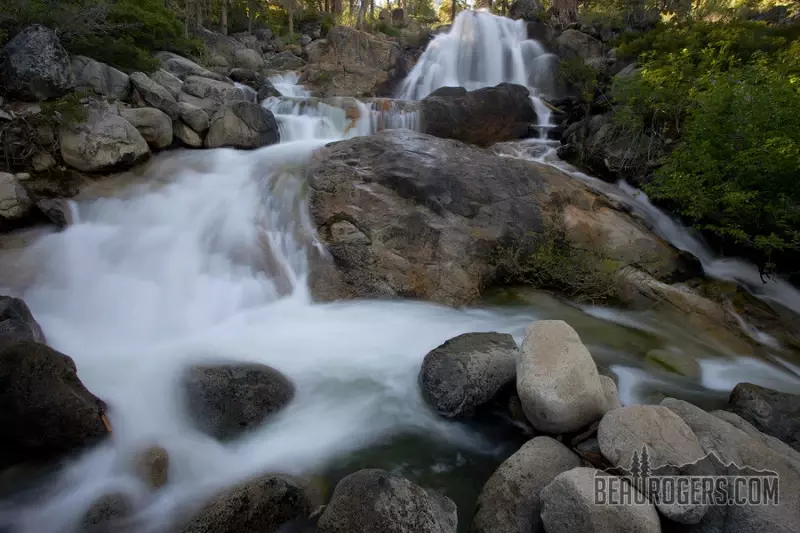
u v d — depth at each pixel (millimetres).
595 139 11250
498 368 4875
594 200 9086
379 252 7383
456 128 13250
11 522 3418
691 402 5082
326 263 7301
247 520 3293
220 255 7074
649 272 7582
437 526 3213
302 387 5078
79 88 8469
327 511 3260
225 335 5988
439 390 4809
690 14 19578
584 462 3801
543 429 4246
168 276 6590
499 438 4570
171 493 3744
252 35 24078
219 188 8195
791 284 7773
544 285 7723
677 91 9688
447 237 7566
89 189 7422
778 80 7027
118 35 11484
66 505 3543
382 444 4469
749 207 6695
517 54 19594
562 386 4102
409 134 9688
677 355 5945
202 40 18094
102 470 3824
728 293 7348
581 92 14312
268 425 4500
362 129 12648
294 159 9148
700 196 7062
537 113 14539
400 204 7824
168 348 5488
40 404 3658
